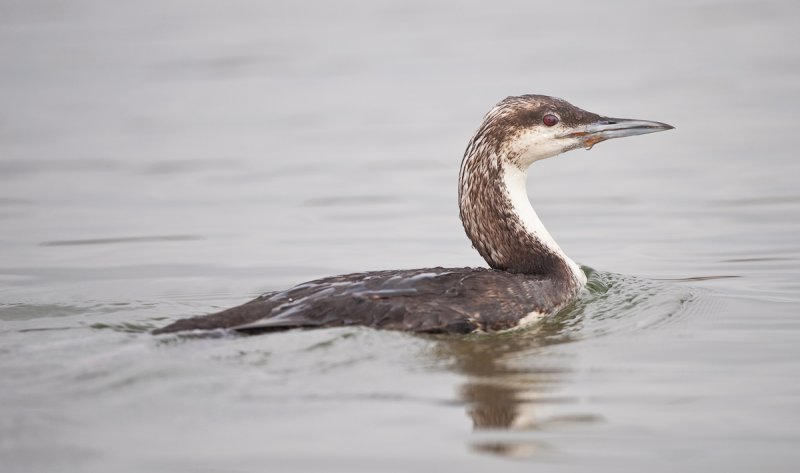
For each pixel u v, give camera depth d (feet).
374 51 109.60
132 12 128.47
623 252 53.88
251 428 30.30
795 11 118.83
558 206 63.62
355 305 37.91
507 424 30.96
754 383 33.86
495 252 43.62
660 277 48.93
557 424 30.99
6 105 92.63
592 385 33.88
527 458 28.84
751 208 60.29
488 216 43.39
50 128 85.35
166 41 113.91
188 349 35.40
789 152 70.90
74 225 61.21
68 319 41.37
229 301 46.52
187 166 74.08
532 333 39.27
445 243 56.03
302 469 28.07
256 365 34.27
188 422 30.45
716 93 87.30
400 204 63.87
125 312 43.32
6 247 56.95
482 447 29.43
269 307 37.91
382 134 80.64
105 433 29.53
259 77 100.07
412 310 37.76
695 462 28.53
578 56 103.60
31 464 27.78
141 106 91.56
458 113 85.35
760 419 31.07
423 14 127.13
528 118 42.96
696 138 75.61
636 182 67.62
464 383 33.96
